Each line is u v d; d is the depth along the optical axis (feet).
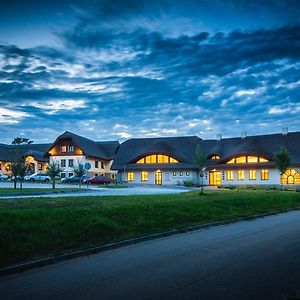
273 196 110.63
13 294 26.61
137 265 34.63
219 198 93.09
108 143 286.66
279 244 44.78
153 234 51.03
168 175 224.94
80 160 248.73
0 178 238.89
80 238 44.45
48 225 45.42
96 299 25.25
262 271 31.68
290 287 27.17
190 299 24.81
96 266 34.60
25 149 310.65
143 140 251.60
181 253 39.93
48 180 236.63
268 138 224.53
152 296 25.54
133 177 232.32
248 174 209.15
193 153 232.12
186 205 75.25
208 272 31.48
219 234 54.24
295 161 201.26
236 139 231.71
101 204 67.56
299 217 79.56
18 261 35.01
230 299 24.73
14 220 44.96
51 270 33.35
